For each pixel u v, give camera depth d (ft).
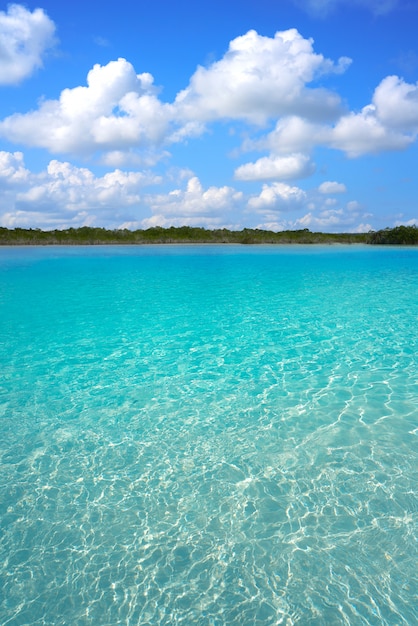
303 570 9.75
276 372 22.16
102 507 11.97
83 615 8.81
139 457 14.44
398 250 138.92
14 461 14.26
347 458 14.11
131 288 52.90
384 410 17.57
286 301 42.63
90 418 17.33
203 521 11.35
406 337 28.19
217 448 14.93
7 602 9.12
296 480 13.00
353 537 10.64
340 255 114.42
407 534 10.69
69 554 10.34
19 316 36.35
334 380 20.92
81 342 28.17
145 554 10.30
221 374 22.03
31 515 11.68
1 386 20.71
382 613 8.68
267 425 16.52
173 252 131.75
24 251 136.67
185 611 8.84
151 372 22.47
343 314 35.86
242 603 8.99
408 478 12.96
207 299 44.32
